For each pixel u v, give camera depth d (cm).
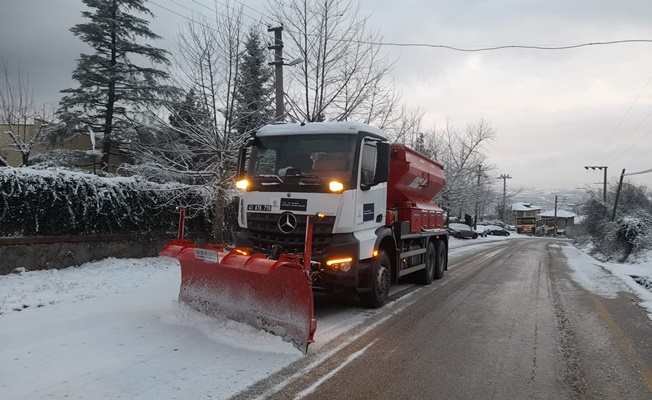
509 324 698
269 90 1424
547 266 1683
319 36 1390
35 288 793
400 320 702
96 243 1055
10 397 380
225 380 430
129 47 2044
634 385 454
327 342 570
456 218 4750
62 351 493
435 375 468
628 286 1143
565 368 501
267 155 748
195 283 661
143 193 1178
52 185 955
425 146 3516
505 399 413
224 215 1469
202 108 1252
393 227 859
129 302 742
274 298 555
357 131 718
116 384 411
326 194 675
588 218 4391
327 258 668
